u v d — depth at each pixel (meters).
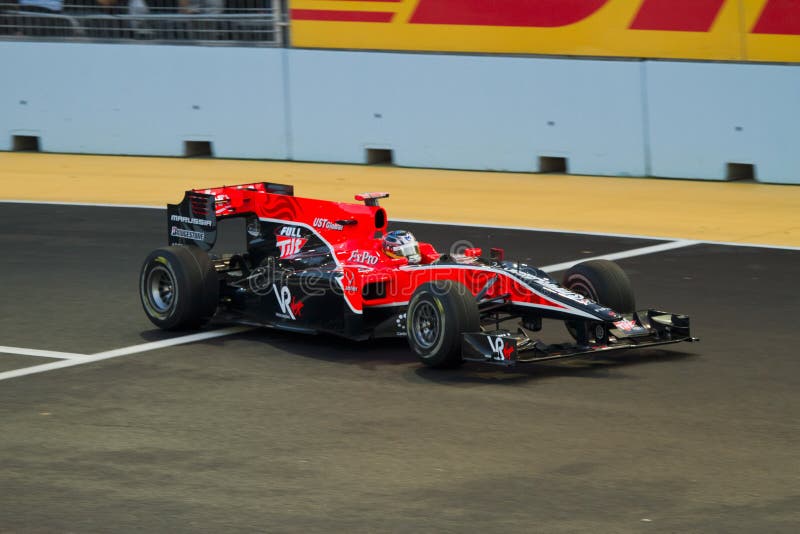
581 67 59.88
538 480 22.83
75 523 21.34
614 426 25.98
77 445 25.72
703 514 21.02
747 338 33.75
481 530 20.50
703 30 56.94
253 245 37.44
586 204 55.06
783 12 54.78
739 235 48.28
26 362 33.03
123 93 71.69
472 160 63.53
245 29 68.56
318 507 21.75
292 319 34.31
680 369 30.53
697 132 57.84
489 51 62.25
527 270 32.16
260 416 27.41
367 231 34.53
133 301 40.38
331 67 66.12
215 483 23.11
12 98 74.75
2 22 74.75
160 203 58.66
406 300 32.72
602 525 20.59
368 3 64.88
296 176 63.78
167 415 27.72
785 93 55.28
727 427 25.81
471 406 27.62
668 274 42.41
